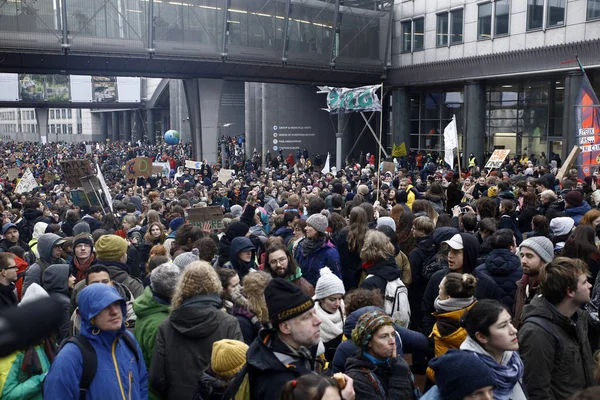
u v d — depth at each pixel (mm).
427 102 40656
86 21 28625
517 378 3396
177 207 10688
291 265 5789
